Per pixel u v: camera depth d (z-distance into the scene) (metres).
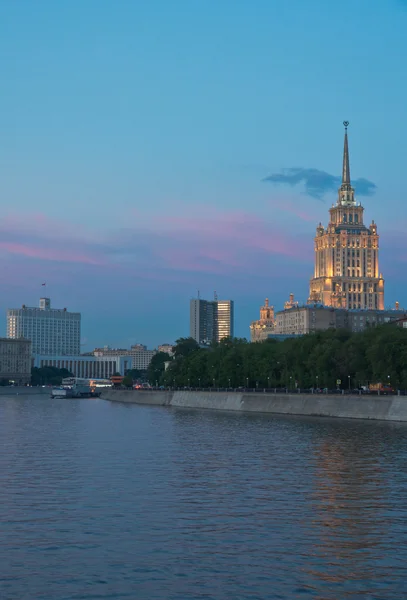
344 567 51.59
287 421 178.25
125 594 47.03
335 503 70.69
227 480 83.69
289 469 91.81
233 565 52.06
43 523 63.00
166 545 56.62
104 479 84.38
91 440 131.38
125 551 55.19
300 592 47.25
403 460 99.31
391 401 176.38
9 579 49.44
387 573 50.44
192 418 197.50
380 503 70.69
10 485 80.25
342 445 117.81
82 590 47.66
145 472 89.81
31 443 125.75
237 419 189.88
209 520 64.06
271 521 63.78
